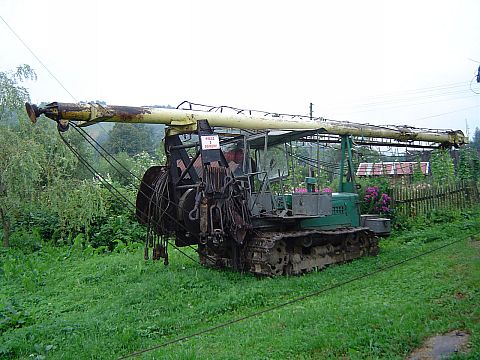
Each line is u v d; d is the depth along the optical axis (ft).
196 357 19.21
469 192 68.64
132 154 116.47
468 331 18.62
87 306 30.25
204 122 33.42
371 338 18.57
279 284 31.58
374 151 58.18
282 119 41.88
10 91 51.11
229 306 27.32
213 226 34.19
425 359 16.76
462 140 65.57
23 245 51.88
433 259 34.24
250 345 20.20
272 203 36.09
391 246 45.70
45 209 54.85
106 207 56.75
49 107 28.78
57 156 52.90
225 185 34.35
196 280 32.94
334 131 46.70
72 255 48.60
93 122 30.27
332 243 40.50
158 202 34.55
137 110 32.04
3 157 48.37
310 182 39.24
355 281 30.78
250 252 35.73
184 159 34.86
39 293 34.42
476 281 25.50
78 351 21.81
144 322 25.43
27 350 22.75
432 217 57.67
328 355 17.95
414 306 22.15
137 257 43.75
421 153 64.39
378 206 53.62
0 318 27.48
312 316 22.39
